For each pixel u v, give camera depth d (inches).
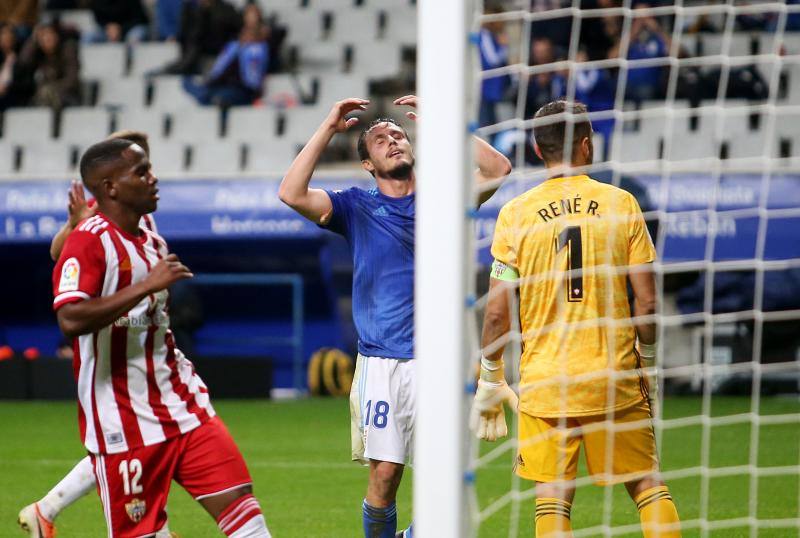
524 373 573.0
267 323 2132.1
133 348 520.4
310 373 1942.7
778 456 1148.5
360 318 629.3
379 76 2357.3
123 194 525.3
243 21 2359.7
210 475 526.6
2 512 879.7
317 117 2217.0
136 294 499.8
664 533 563.8
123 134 714.8
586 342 561.6
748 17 2071.9
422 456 398.6
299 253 2086.6
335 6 2486.5
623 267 565.9
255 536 530.6
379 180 637.9
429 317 400.2
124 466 518.6
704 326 1790.1
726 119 1979.6
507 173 615.8
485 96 1907.0
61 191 1977.1
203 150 2201.0
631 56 1946.4
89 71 2417.6
